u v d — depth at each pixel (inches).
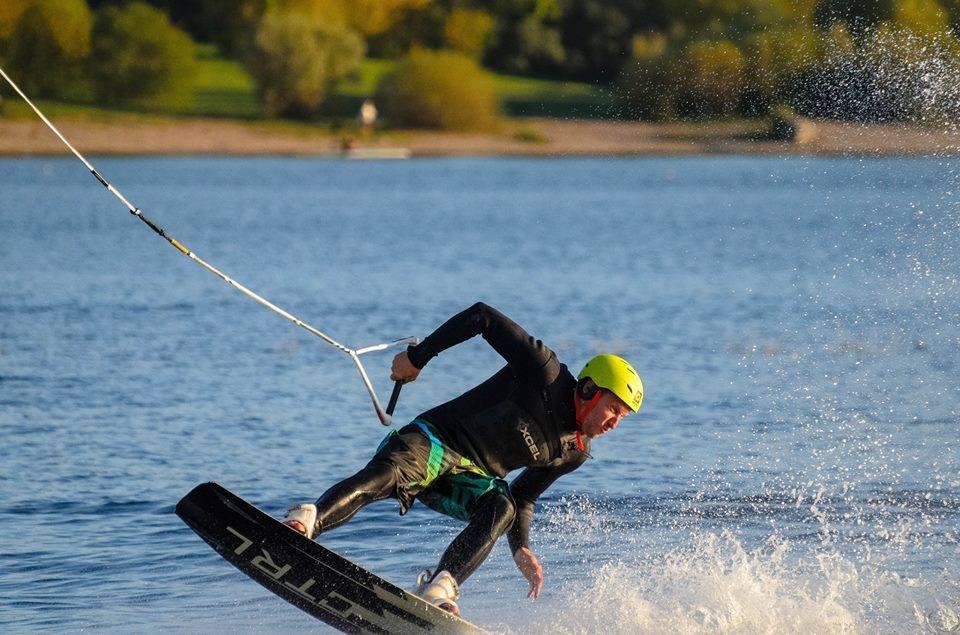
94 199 6028.5
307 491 1269.7
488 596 990.4
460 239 4564.5
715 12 7342.5
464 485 873.5
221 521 796.6
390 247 4227.4
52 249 3939.5
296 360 2054.6
